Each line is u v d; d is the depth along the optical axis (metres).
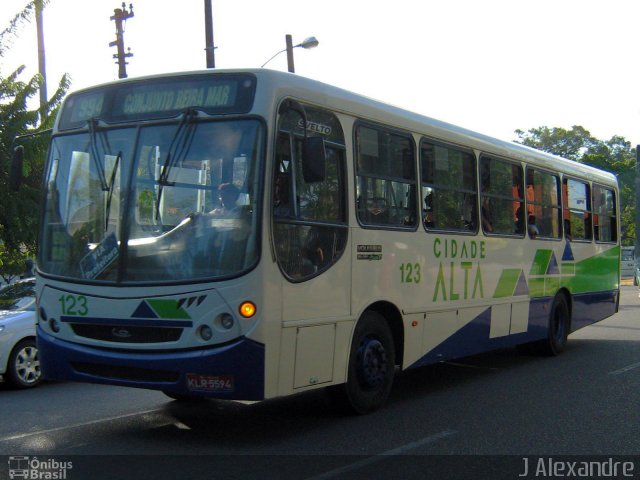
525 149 11.54
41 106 12.53
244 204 6.39
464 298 9.55
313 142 6.55
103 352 6.64
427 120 9.05
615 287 15.07
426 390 9.45
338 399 7.66
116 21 22.92
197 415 8.04
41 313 7.11
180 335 6.37
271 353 6.34
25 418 8.02
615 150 67.56
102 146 7.02
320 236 7.05
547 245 11.97
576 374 10.60
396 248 8.20
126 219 6.71
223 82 6.75
